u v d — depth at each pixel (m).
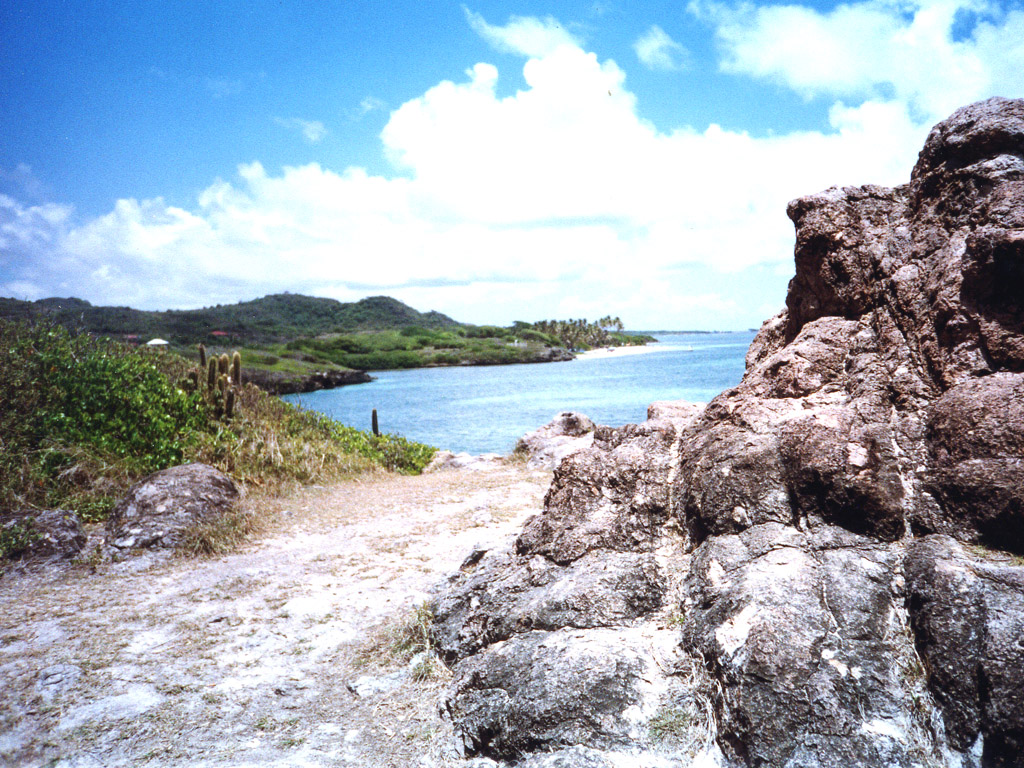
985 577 2.92
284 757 3.50
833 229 4.77
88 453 9.27
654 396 55.19
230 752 3.55
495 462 14.48
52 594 6.09
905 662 2.97
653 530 4.43
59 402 10.08
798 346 4.61
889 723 2.81
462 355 141.12
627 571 4.12
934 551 3.22
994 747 2.53
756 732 2.87
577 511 4.79
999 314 3.71
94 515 8.38
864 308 4.61
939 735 2.71
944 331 3.92
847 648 3.04
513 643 3.98
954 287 3.93
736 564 3.66
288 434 13.19
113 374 11.39
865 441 3.78
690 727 3.13
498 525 8.45
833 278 4.76
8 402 9.50
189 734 3.73
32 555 6.73
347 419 43.62
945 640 2.82
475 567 5.36
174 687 4.28
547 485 10.86
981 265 3.69
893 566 3.35
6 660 4.64
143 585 6.38
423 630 4.71
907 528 3.50
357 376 86.75
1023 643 2.60
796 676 2.96
